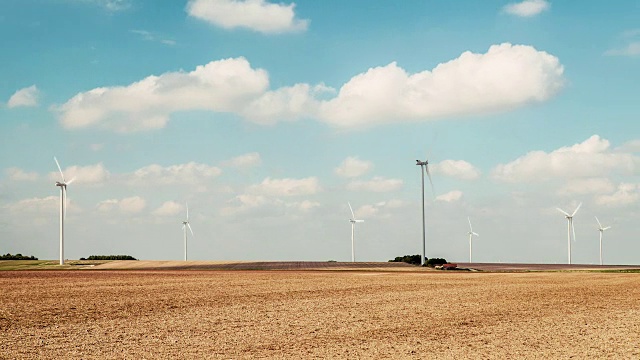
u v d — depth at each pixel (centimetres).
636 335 2441
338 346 2192
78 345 2180
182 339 2311
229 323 2703
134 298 3681
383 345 2216
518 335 2442
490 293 4166
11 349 2103
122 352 2064
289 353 2064
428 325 2689
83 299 3609
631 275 6619
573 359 1975
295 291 4228
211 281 5241
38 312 3003
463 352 2092
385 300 3675
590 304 3516
